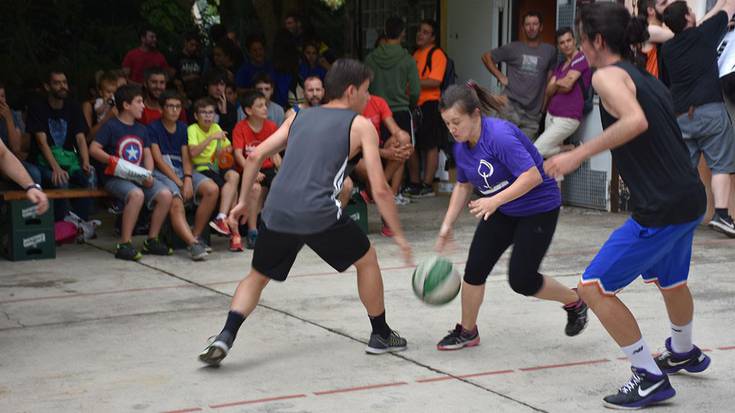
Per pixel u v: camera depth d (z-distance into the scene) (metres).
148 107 10.58
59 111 10.20
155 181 9.49
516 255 5.76
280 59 12.18
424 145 13.20
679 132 4.86
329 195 5.59
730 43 9.89
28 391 5.43
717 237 10.09
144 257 9.49
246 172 6.03
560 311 7.08
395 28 12.26
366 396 5.28
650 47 10.56
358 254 5.82
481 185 5.73
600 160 11.94
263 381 5.57
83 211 10.65
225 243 10.24
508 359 5.93
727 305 7.20
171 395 5.33
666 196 4.78
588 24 4.79
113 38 18.12
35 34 17.53
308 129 5.62
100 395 5.34
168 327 6.82
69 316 7.19
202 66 14.63
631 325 4.96
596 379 5.53
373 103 10.69
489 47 13.38
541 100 12.10
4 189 9.67
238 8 19.58
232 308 5.81
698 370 5.52
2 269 8.98
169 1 18.86
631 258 4.88
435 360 5.94
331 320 6.93
